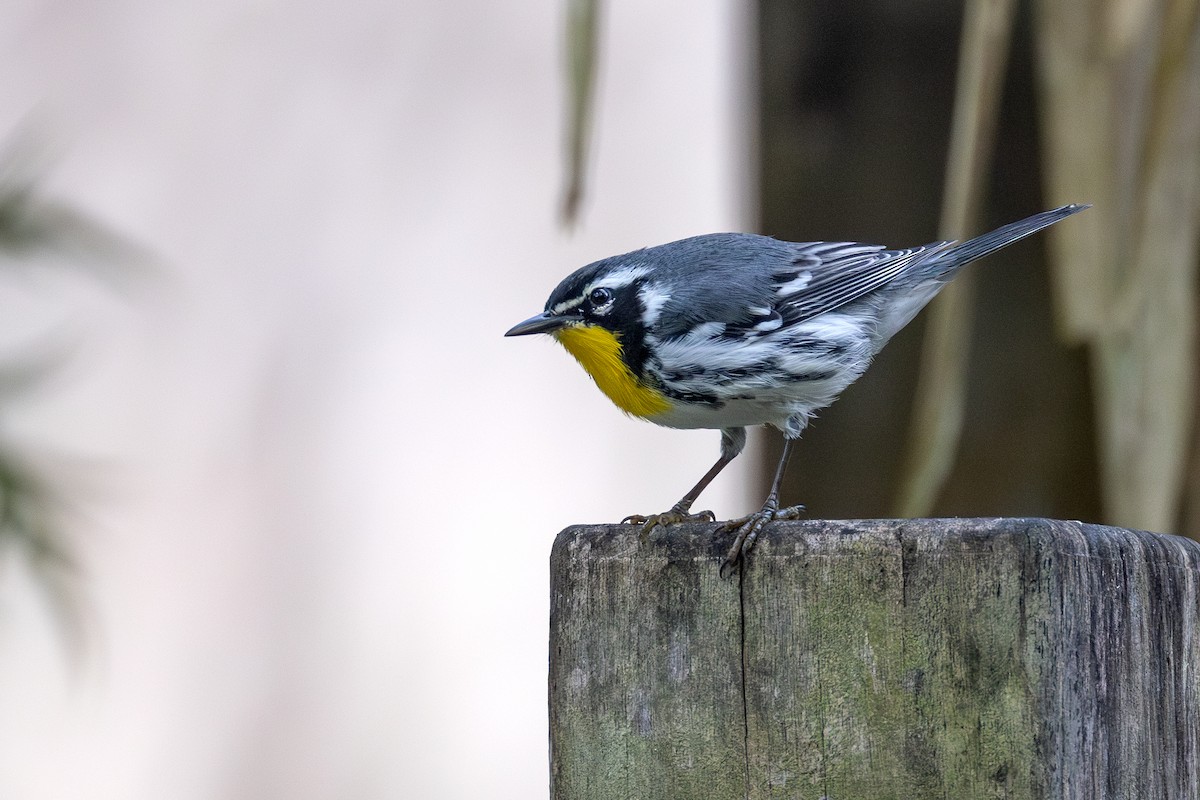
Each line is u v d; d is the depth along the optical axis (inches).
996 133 418.6
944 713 220.5
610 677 245.1
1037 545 217.0
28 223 448.1
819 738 228.5
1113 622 226.1
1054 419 399.5
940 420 370.9
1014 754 215.9
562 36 415.5
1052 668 215.2
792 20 437.7
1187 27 368.8
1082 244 376.2
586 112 405.1
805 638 230.4
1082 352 398.9
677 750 238.7
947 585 221.8
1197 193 373.7
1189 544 248.2
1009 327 404.8
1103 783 222.2
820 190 434.0
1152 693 235.0
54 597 453.7
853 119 431.5
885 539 226.2
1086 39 378.3
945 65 424.2
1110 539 227.5
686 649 239.6
